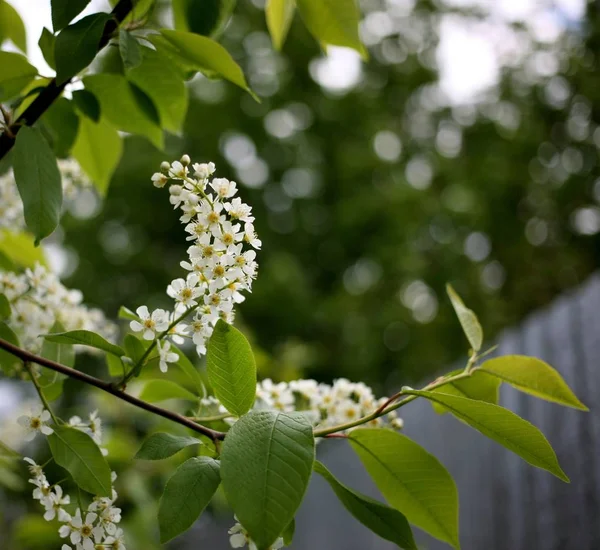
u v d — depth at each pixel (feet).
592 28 46.06
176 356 4.58
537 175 46.65
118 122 6.24
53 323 6.22
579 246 44.65
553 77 47.37
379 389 44.27
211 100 44.91
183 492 3.77
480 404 4.35
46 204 4.75
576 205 45.24
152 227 41.47
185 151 43.32
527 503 11.29
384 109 51.37
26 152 4.75
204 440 4.97
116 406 12.60
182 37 5.39
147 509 11.19
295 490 3.41
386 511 4.69
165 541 3.64
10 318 6.06
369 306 45.16
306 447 3.57
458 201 46.85
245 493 3.38
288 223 47.47
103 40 5.27
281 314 39.09
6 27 6.45
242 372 4.29
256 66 48.29
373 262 46.65
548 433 11.01
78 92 5.96
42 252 7.93
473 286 44.45
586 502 9.86
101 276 38.81
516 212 46.80
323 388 6.00
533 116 47.16
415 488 5.08
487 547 12.49
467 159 49.19
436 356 43.29
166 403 10.08
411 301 45.98
